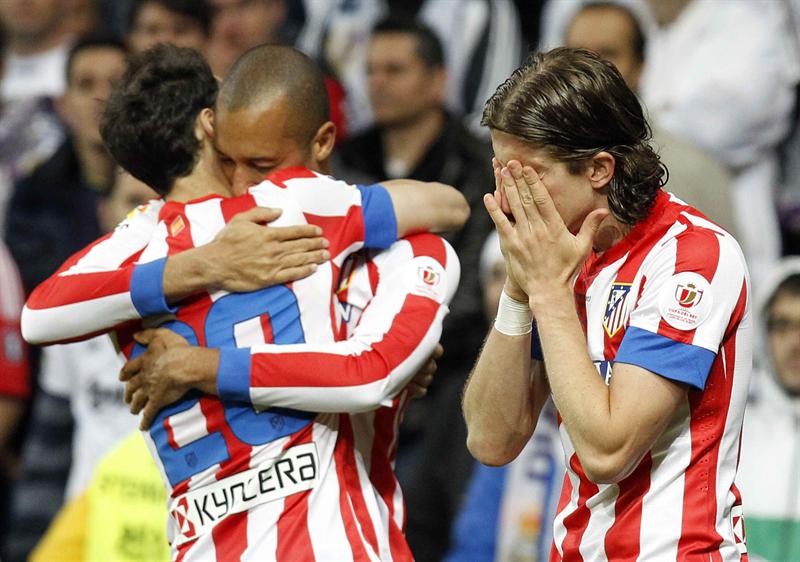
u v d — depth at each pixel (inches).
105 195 895.1
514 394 410.3
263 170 420.8
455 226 444.8
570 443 397.1
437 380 735.1
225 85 420.5
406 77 786.8
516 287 402.0
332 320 414.6
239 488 406.0
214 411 406.9
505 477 661.3
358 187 430.6
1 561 781.9
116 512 611.5
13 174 965.2
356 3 920.9
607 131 370.6
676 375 366.9
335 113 883.4
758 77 786.2
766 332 663.1
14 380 833.5
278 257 406.3
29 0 1008.2
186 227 417.1
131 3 998.4
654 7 818.2
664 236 382.6
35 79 1005.2
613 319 384.5
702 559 376.2
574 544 394.6
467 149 784.3
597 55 378.6
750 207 781.9
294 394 399.2
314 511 404.2
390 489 443.5
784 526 636.7
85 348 733.9
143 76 436.5
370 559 402.9
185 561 408.2
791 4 795.4
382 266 430.0
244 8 938.7
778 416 656.4
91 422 729.0
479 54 879.7
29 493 753.0
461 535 662.5
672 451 380.8
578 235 373.1
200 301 409.4
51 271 888.3
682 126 791.7
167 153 430.0
